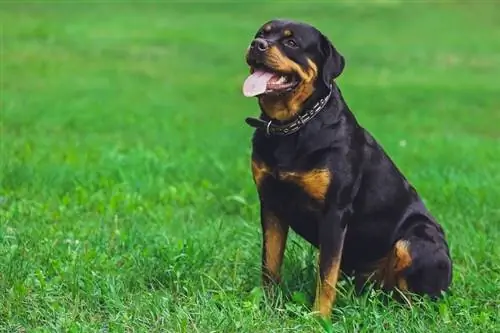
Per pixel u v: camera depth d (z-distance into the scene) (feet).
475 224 35.60
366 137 26.08
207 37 110.42
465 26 125.29
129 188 38.63
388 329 24.36
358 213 25.82
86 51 97.04
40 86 76.74
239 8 135.54
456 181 43.86
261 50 24.62
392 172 26.45
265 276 26.14
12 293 24.86
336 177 24.71
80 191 36.63
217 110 71.41
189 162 45.27
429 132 65.31
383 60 100.58
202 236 31.19
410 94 81.71
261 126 24.81
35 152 46.34
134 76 85.20
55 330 23.30
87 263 27.35
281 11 133.49
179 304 25.05
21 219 32.78
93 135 55.47
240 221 34.09
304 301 25.86
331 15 131.44
